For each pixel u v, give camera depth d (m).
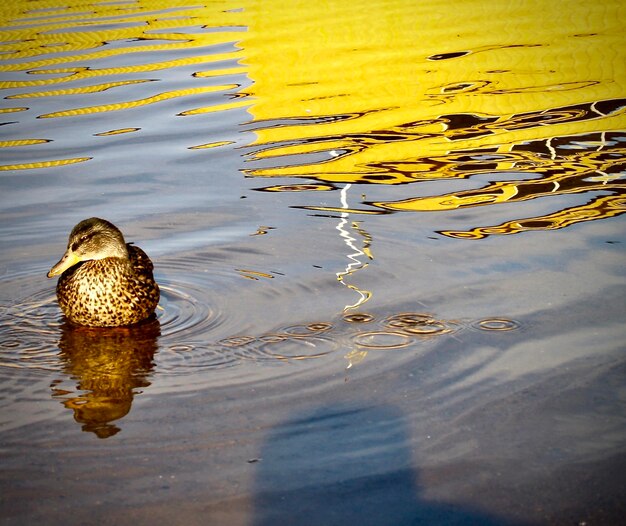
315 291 8.09
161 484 5.46
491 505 5.18
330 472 5.52
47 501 5.35
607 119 12.34
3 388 6.73
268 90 14.59
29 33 19.44
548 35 16.83
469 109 13.12
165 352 7.21
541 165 10.91
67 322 7.89
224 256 8.96
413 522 5.06
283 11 20.27
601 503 5.16
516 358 6.78
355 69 15.37
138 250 8.27
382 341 7.14
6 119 13.98
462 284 8.05
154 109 14.08
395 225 9.48
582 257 8.46
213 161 11.77
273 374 6.73
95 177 11.45
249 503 5.25
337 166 11.33
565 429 5.88
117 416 6.27
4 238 9.66
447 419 6.04
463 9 19.39
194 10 20.97
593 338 7.00
